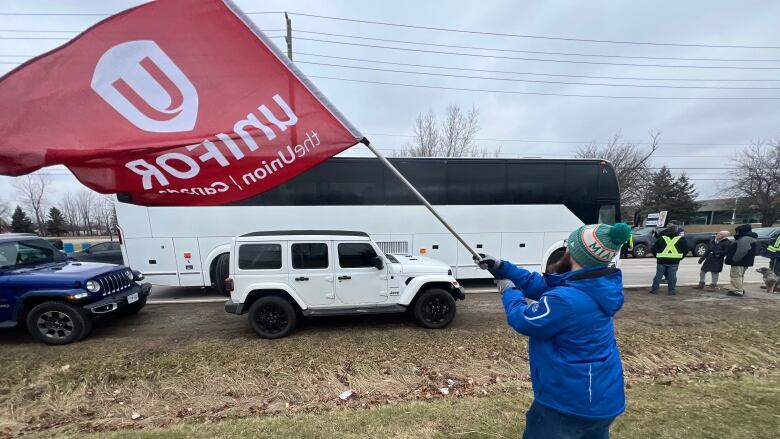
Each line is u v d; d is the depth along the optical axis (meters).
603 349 1.68
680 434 2.93
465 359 4.59
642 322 6.07
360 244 5.65
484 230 8.89
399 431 3.02
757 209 41.59
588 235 1.71
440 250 8.75
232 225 8.08
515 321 1.81
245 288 5.38
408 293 5.68
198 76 2.15
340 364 4.45
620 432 2.96
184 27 2.12
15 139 1.89
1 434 3.13
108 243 13.98
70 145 1.94
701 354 4.79
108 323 6.22
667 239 8.18
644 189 36.06
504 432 2.99
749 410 3.35
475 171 8.84
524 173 9.00
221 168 2.21
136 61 2.04
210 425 3.18
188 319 6.47
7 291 5.13
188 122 2.14
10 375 4.20
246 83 2.22
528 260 9.06
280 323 5.44
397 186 8.55
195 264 8.03
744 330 5.66
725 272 12.34
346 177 8.38
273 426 3.13
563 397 1.66
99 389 3.90
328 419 3.25
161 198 2.17
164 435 3.01
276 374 4.20
